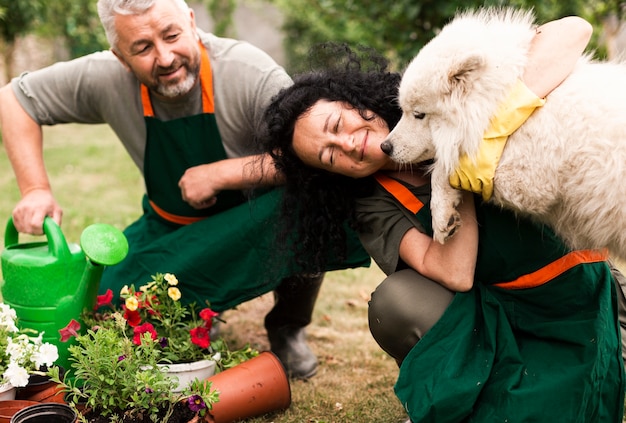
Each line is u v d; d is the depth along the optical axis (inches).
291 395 124.1
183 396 105.3
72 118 141.1
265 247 124.8
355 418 118.3
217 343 124.3
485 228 104.7
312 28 546.6
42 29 554.9
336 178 111.7
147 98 132.7
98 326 111.0
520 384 94.5
